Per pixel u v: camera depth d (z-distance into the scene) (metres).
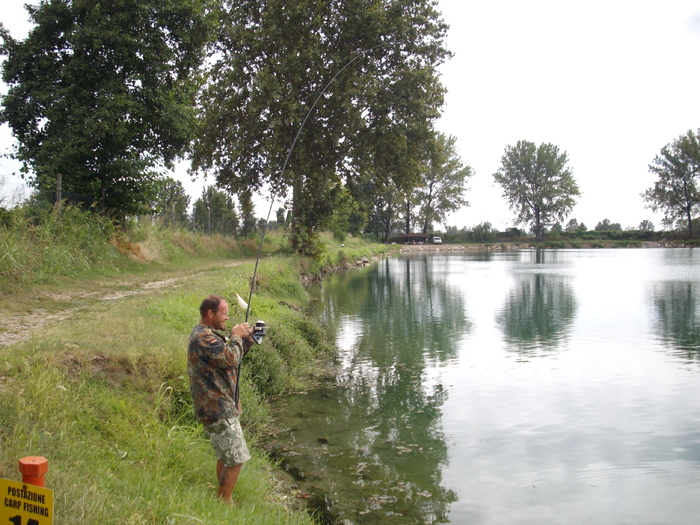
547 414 8.23
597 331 15.23
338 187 31.55
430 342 13.66
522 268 41.91
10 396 4.70
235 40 26.31
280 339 10.51
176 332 8.33
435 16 26.83
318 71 25.28
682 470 6.34
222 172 29.45
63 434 4.42
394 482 5.91
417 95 25.98
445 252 80.25
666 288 26.33
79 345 6.53
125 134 16.20
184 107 17.39
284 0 25.56
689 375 10.46
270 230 41.84
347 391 9.34
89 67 15.64
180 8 16.44
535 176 90.19
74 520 3.13
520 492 5.77
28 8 15.78
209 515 3.85
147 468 4.64
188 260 23.86
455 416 8.12
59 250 13.34
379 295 23.91
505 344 13.45
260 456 6.30
